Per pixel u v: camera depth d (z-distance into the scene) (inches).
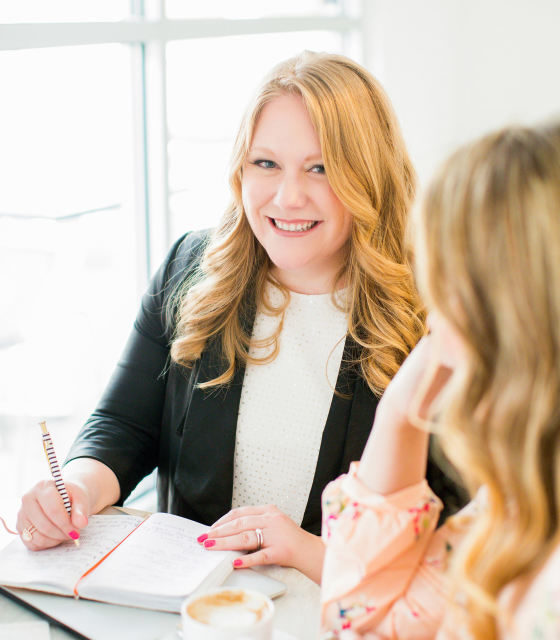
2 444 86.0
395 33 131.1
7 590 42.8
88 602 42.0
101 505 53.2
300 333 57.9
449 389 29.3
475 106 145.0
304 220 53.7
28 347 86.7
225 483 57.1
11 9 70.3
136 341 63.3
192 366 59.2
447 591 33.0
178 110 95.7
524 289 26.2
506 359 27.1
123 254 94.9
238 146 55.2
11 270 83.0
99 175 90.0
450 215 27.5
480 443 28.1
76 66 83.4
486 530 28.5
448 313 28.3
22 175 80.7
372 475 36.4
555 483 27.1
